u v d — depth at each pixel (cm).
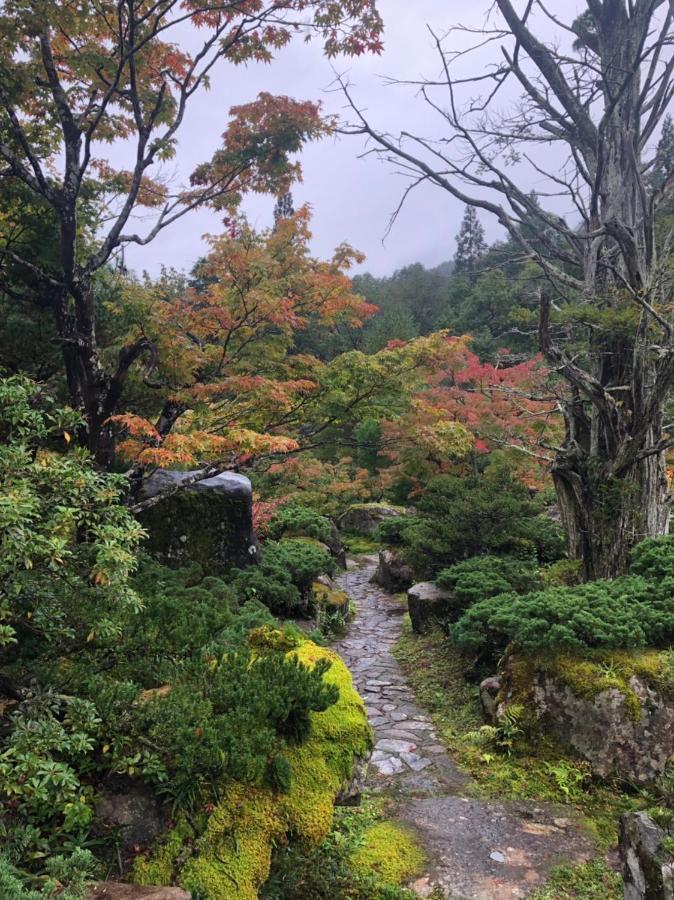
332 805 306
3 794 237
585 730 470
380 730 567
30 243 658
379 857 366
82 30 579
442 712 605
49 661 298
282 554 872
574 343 788
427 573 985
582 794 440
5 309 658
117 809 255
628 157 766
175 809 263
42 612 286
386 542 1338
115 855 245
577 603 539
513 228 802
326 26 573
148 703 283
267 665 339
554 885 346
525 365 1259
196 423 620
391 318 2661
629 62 752
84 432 595
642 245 786
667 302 759
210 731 264
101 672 309
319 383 688
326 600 945
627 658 490
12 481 252
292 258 681
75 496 280
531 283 2180
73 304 687
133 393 706
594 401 725
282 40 600
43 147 670
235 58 623
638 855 312
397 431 1198
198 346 665
